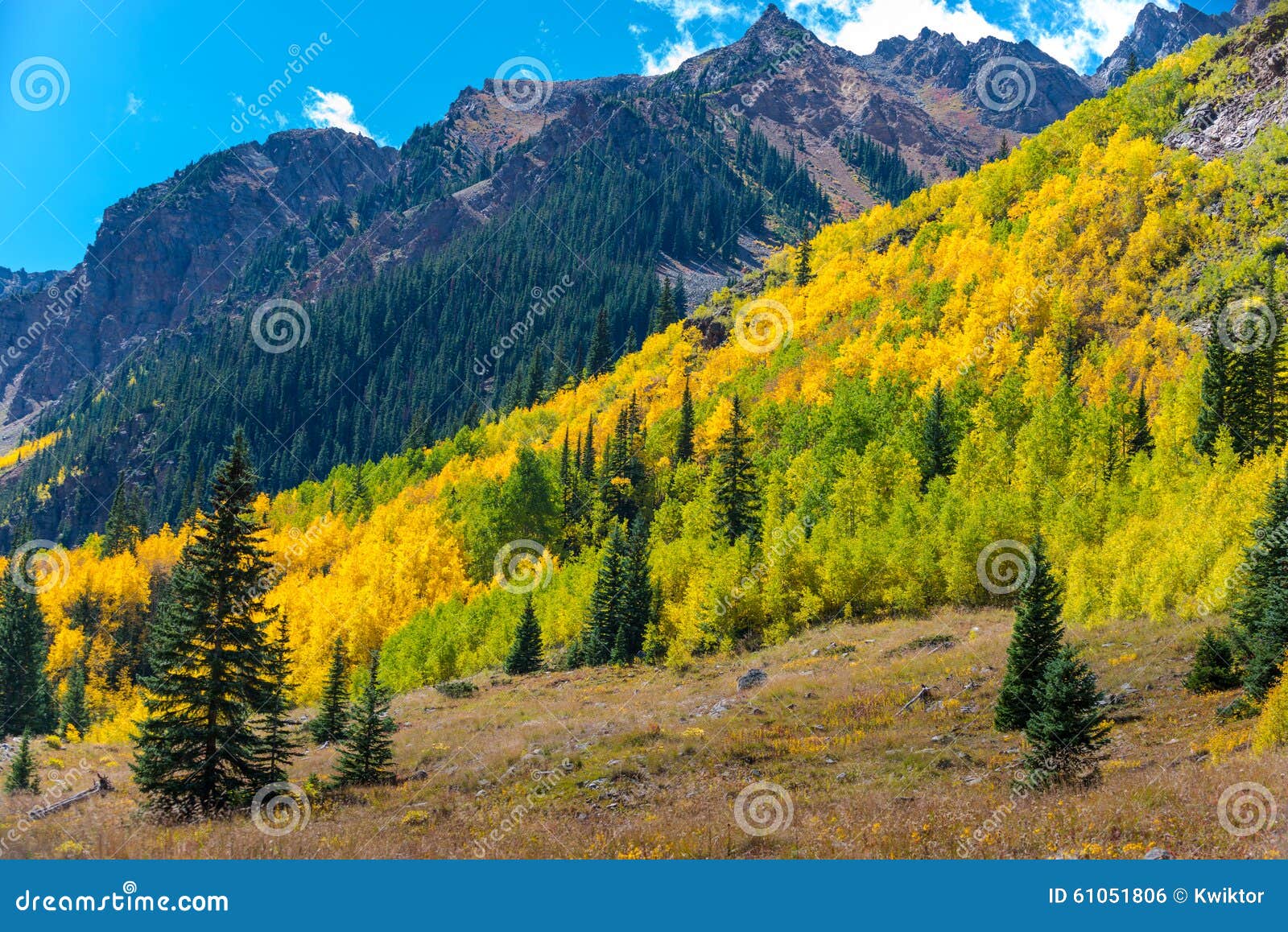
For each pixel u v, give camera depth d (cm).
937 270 12081
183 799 2917
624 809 2727
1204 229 9125
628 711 4244
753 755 3200
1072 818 2012
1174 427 6244
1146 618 4050
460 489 12250
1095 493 5278
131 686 10031
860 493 6444
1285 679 2336
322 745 4050
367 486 15350
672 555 6450
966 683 3716
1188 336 7856
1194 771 2200
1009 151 16438
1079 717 2439
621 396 15200
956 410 7738
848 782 2772
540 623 6712
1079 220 10550
